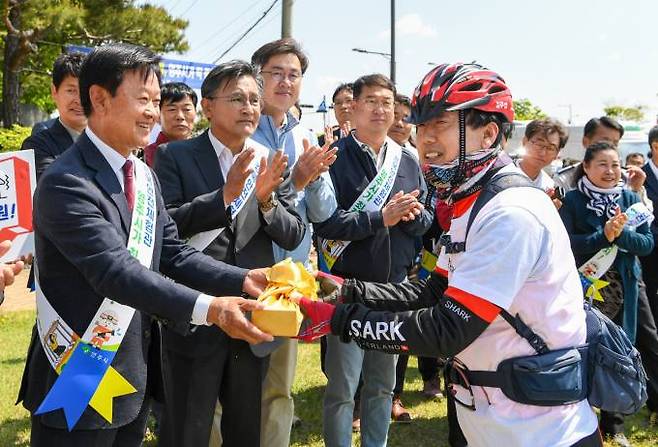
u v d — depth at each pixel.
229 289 2.43
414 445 4.18
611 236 3.99
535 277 1.83
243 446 2.91
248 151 2.68
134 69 2.12
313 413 4.67
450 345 1.78
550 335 1.85
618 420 4.14
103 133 2.17
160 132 4.85
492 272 1.77
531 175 4.52
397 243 3.75
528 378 1.82
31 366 2.27
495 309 1.77
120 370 2.16
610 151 4.21
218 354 2.79
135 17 16.16
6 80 16.39
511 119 1.97
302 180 3.08
